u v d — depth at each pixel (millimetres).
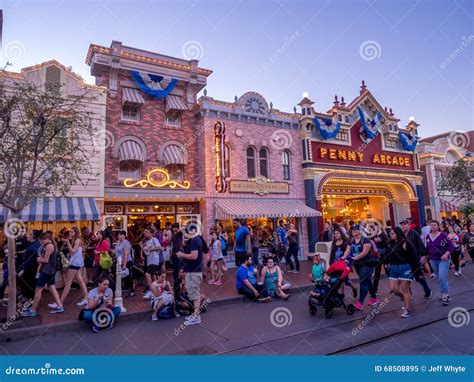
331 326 6570
